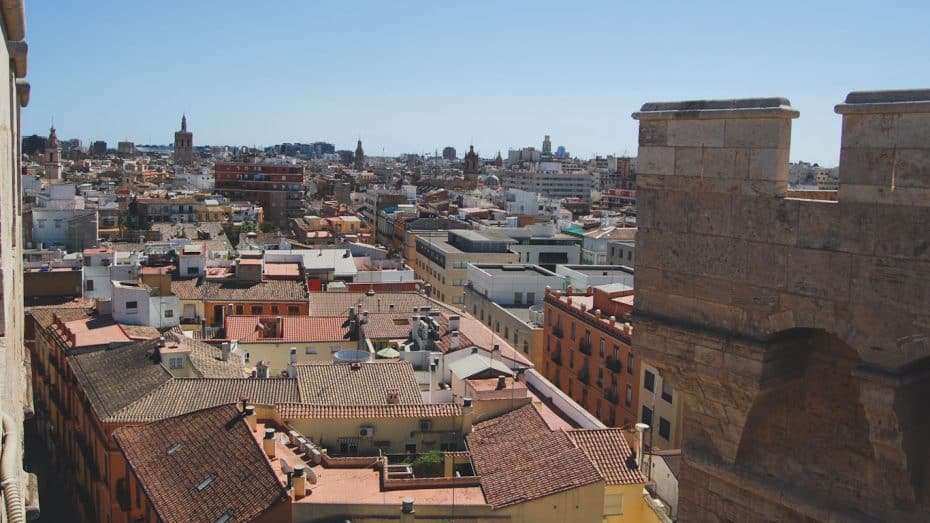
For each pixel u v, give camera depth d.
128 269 93.12
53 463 71.19
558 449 41.19
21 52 21.70
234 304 90.62
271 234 175.00
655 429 62.56
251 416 45.06
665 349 14.50
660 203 14.45
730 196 13.45
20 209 29.36
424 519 37.00
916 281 11.38
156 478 43.16
